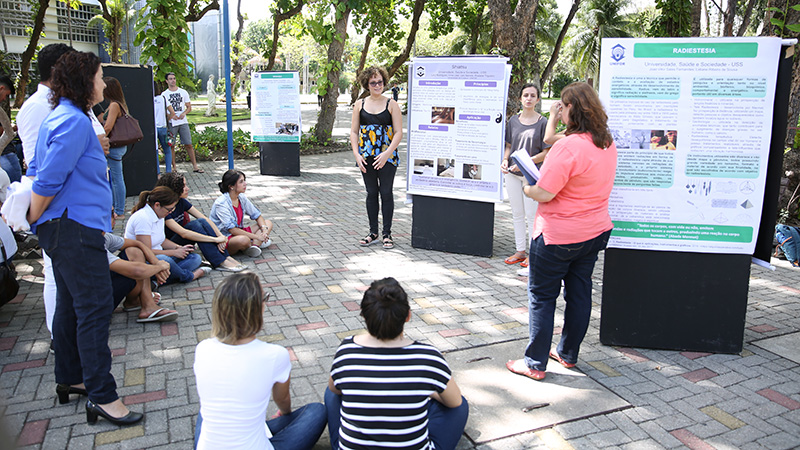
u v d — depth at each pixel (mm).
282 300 4859
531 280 3529
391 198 6492
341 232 7207
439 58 6047
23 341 4023
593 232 3309
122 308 4621
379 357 2393
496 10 11438
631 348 4074
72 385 3230
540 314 3504
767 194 3795
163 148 10562
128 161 8734
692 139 3734
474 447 2895
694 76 3678
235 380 2332
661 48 3686
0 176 5059
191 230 5551
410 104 6262
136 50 37156
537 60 11812
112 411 3031
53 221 2828
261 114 11195
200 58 51344
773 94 3631
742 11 18344
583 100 3197
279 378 2463
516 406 3268
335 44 15430
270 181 10797
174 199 4863
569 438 2977
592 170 3201
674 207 3828
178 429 3020
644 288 3986
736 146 3703
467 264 6004
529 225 5863
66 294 3021
